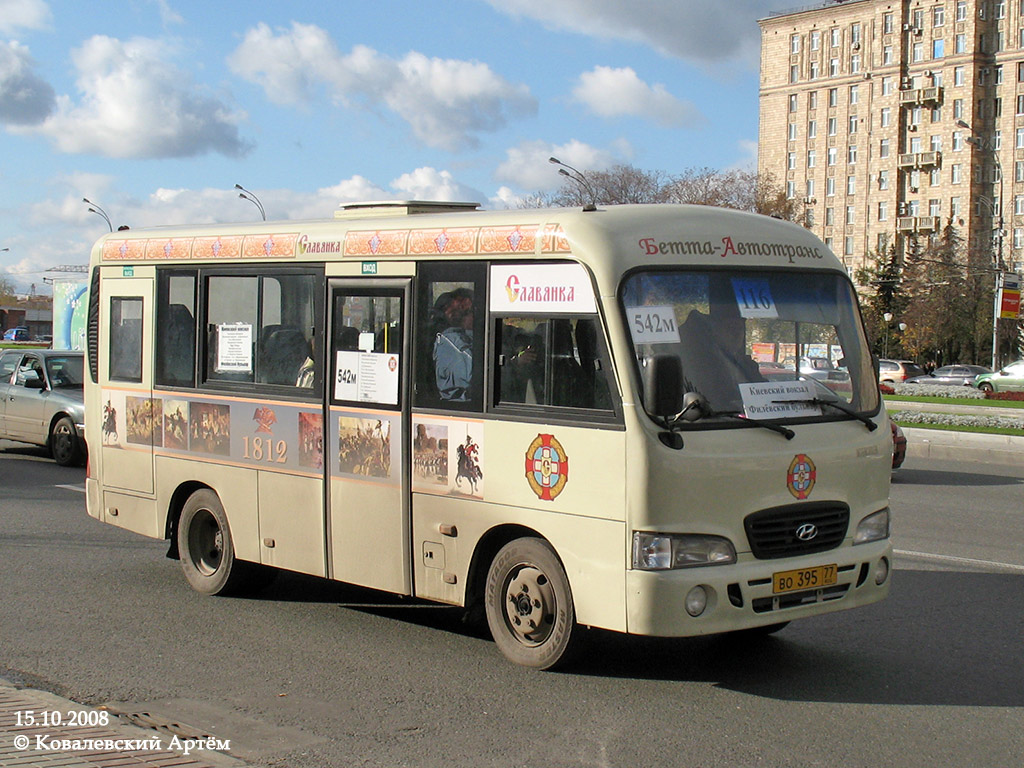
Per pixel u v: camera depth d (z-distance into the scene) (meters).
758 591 6.25
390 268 7.48
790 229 7.10
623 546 6.13
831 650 7.38
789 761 5.32
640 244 6.43
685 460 6.09
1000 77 99.50
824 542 6.61
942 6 101.06
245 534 8.56
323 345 7.91
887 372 63.84
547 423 6.50
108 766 4.94
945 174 101.50
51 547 10.87
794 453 6.46
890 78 104.12
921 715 6.03
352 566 7.73
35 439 17.86
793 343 6.78
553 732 5.74
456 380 7.04
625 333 6.20
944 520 13.11
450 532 7.08
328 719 5.96
